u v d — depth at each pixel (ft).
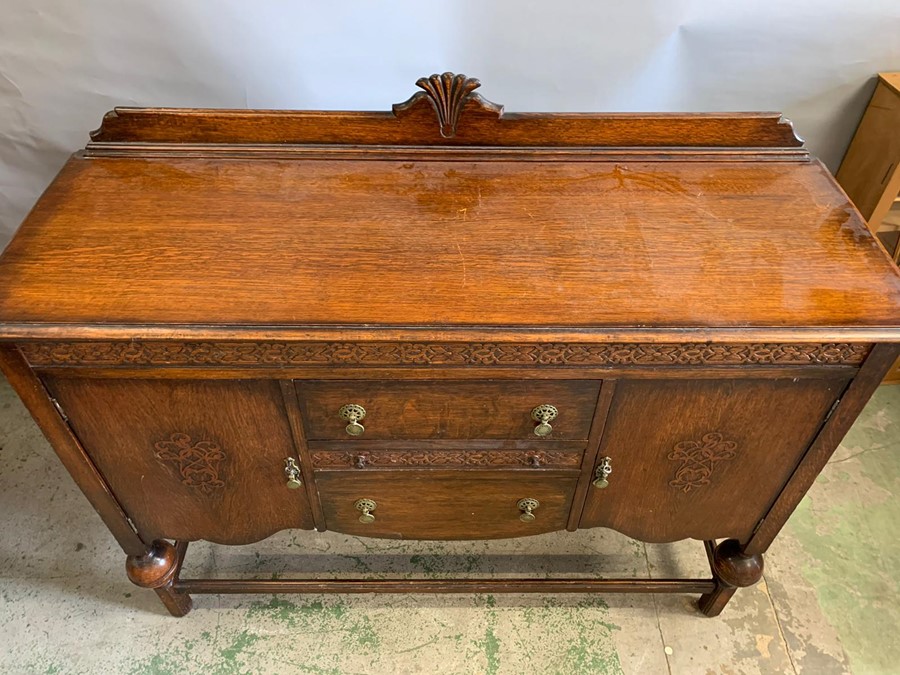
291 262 2.76
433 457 3.15
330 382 2.75
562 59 3.88
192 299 2.60
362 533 3.62
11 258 2.73
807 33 3.85
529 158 3.29
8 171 4.35
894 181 4.13
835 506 4.74
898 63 4.01
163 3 3.61
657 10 3.70
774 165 3.29
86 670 3.97
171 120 3.24
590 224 2.96
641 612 4.26
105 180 3.14
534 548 4.57
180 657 4.04
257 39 3.76
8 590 4.28
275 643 4.10
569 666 4.02
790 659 4.06
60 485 4.80
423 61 3.87
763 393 2.82
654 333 2.52
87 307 2.56
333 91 4.00
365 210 3.00
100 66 3.87
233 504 3.38
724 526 3.55
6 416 5.17
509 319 2.55
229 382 2.76
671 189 3.14
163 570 3.71
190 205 3.01
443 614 4.25
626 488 3.33
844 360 2.66
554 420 2.94
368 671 4.00
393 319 2.54
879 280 2.71
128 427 2.94
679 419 2.94
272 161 3.26
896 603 4.27
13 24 3.67
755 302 2.63
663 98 4.09
